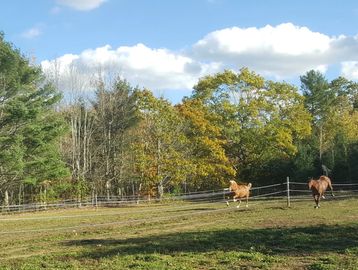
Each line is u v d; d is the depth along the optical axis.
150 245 15.60
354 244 14.44
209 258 13.04
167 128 50.25
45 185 48.88
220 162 52.03
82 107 56.38
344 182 50.25
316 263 11.66
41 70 44.44
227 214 26.20
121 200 48.09
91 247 15.95
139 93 51.03
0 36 41.91
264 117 55.34
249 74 55.50
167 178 51.84
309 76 77.69
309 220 20.86
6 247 17.17
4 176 41.94
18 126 41.72
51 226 24.52
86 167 53.06
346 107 79.50
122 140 53.09
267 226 19.52
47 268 12.33
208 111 55.47
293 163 51.66
